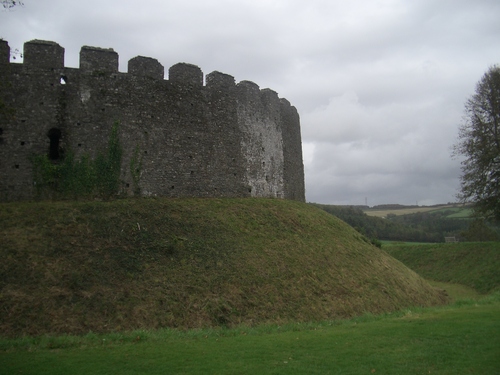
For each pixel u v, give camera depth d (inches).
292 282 738.8
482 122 1450.5
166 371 359.3
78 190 834.2
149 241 712.4
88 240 676.7
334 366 370.6
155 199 884.0
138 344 460.4
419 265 1553.9
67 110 855.7
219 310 610.5
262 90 1217.4
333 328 563.8
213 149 1020.5
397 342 455.8
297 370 359.3
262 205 1029.8
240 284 680.4
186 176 962.7
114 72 908.6
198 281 654.5
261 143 1159.6
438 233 2881.4
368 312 716.0
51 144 863.7
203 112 1017.5
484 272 1272.1
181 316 582.2
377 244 1195.3
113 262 641.0
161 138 938.7
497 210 1417.3
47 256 624.4
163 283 628.1
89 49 893.8
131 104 914.1
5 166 800.3
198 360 391.5
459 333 489.4
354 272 867.4
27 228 677.3
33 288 565.3
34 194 808.3
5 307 529.7
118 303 571.2
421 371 354.9
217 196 1010.7
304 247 884.0
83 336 494.0
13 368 370.9
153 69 956.0
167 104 961.5
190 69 1013.8
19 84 829.8
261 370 360.2
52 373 357.1
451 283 1316.4
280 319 633.6
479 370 355.3
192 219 827.4
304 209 1144.2
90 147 860.0
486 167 1409.9
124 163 887.1
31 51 848.9
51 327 516.7
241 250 775.7
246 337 500.4
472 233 2092.8
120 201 831.7
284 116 1305.4
